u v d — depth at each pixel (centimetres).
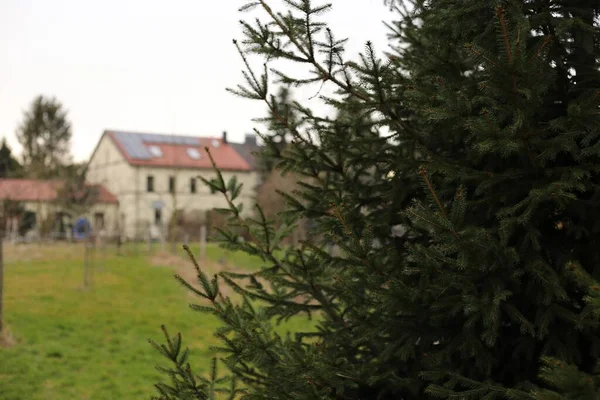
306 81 316
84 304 1401
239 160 4756
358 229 347
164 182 4412
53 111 5234
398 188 343
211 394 321
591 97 240
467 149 318
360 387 324
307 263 349
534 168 270
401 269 314
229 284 370
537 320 268
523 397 241
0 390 820
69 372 930
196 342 1170
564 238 299
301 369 302
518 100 246
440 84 277
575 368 190
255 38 312
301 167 364
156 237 4056
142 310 1409
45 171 3591
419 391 315
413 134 328
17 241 2809
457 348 286
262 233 383
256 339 319
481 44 302
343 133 359
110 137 4509
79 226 3123
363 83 304
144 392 877
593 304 204
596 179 292
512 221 256
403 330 303
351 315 323
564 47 300
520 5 273
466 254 249
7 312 1234
